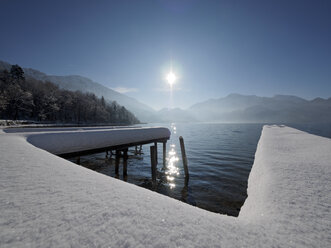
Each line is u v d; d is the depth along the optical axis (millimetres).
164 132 12078
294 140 9719
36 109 59031
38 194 1660
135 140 9680
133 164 13266
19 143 4656
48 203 1490
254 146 22000
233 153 17031
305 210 1889
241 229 1457
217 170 10938
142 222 1328
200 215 1604
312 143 8242
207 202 6676
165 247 1070
